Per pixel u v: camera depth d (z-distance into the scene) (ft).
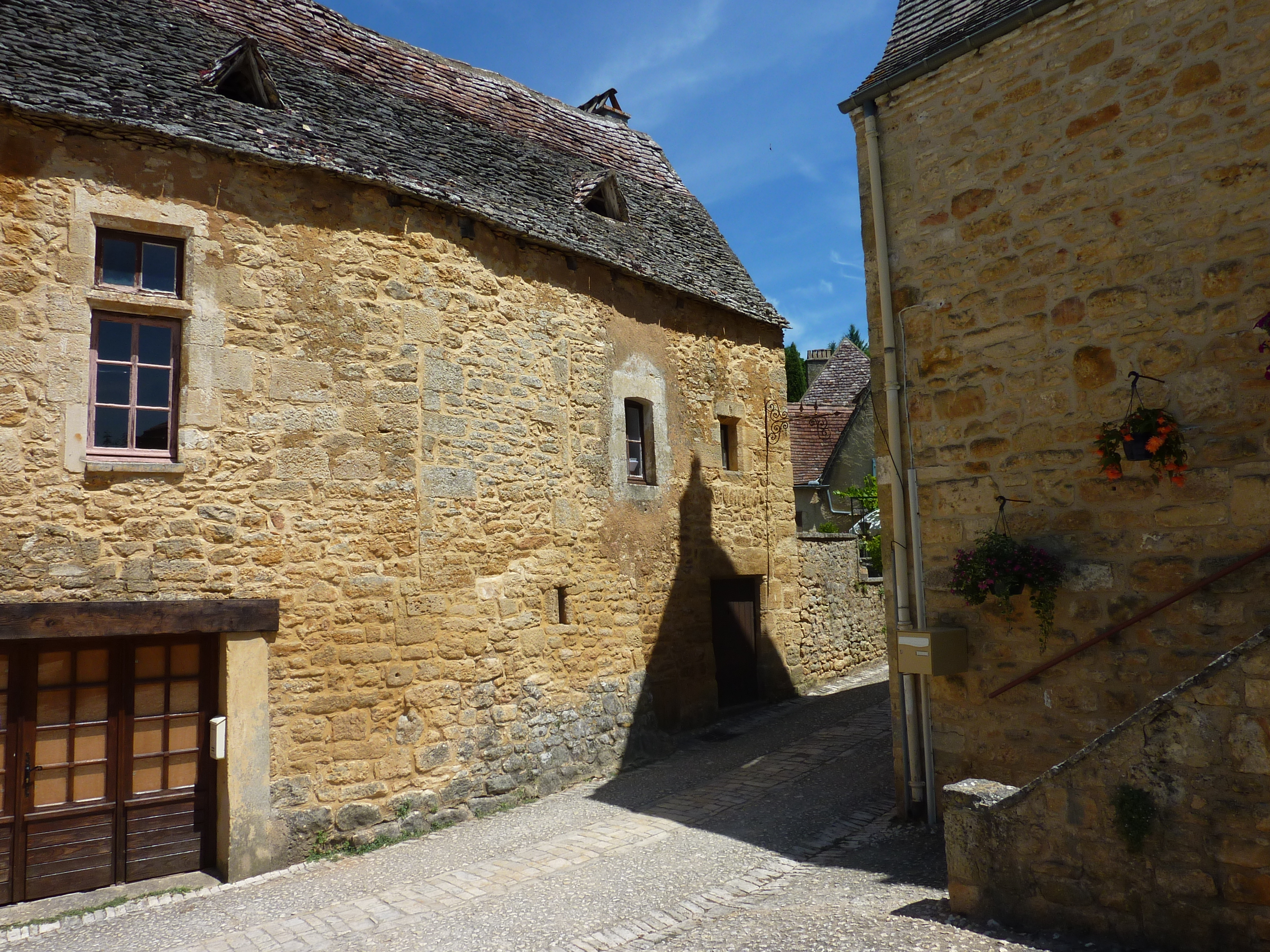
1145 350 16.14
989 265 18.53
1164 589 15.65
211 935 15.78
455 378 24.08
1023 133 18.08
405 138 26.22
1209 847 11.30
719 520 34.42
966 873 13.53
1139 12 16.51
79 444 18.39
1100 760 12.31
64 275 18.52
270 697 20.07
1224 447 15.06
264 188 21.15
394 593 22.18
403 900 16.98
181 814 19.48
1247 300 14.94
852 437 69.56
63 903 17.79
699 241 37.88
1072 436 17.07
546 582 26.27
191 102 20.97
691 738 31.19
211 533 19.62
